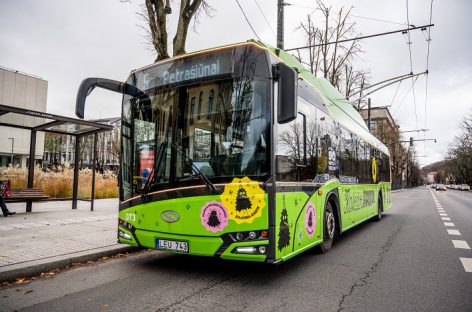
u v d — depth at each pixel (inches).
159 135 208.7
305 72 275.4
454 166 3467.0
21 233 315.3
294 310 160.7
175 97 208.7
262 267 235.1
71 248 257.6
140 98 222.5
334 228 294.5
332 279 210.1
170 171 201.2
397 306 167.9
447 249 304.7
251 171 184.1
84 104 214.1
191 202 192.4
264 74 190.4
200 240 188.5
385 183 587.2
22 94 1775.3
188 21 411.5
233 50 199.3
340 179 313.6
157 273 218.8
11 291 184.2
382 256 274.4
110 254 258.7
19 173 623.2
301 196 219.3
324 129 278.1
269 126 185.6
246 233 181.2
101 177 796.6
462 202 1098.1
